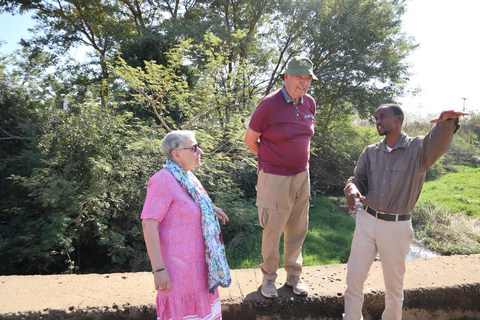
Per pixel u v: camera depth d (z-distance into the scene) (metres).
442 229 7.23
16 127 8.96
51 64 14.41
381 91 13.12
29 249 5.65
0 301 2.61
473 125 21.83
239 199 7.93
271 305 2.77
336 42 12.40
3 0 12.85
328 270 3.42
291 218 2.85
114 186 6.02
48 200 5.58
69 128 6.07
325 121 14.17
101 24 14.32
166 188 1.92
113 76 8.77
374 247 2.45
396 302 2.46
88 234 6.50
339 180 12.08
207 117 7.99
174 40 10.63
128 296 2.77
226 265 2.06
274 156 2.61
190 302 1.94
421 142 2.26
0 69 11.75
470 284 3.08
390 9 13.05
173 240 1.92
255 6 12.52
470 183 11.41
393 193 2.31
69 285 2.92
